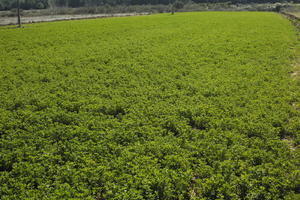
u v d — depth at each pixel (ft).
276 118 42.55
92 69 70.44
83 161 32.99
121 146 36.04
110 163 31.99
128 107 48.49
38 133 38.91
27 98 51.72
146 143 36.24
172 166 32.19
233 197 27.53
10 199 27.07
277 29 132.87
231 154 33.58
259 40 104.32
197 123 42.78
